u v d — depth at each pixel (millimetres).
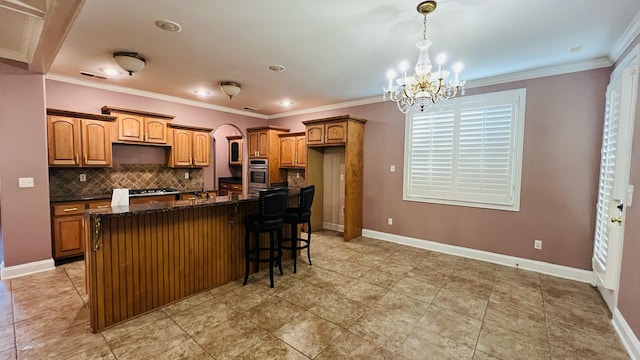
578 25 2316
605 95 3004
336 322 2312
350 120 4699
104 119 4000
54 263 3398
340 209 5605
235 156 7117
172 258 2607
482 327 2271
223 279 3035
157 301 2508
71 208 3607
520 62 3152
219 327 2223
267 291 2871
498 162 3693
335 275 3297
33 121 3186
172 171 5141
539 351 1990
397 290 2914
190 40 2686
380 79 3867
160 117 4594
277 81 3984
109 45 2805
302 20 2301
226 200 2951
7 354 1878
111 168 4422
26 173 3160
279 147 6070
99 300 2158
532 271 3473
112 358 1855
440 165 4191
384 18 2254
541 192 3424
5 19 2248
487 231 3828
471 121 3877
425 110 4293
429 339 2109
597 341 2104
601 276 2643
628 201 2156
